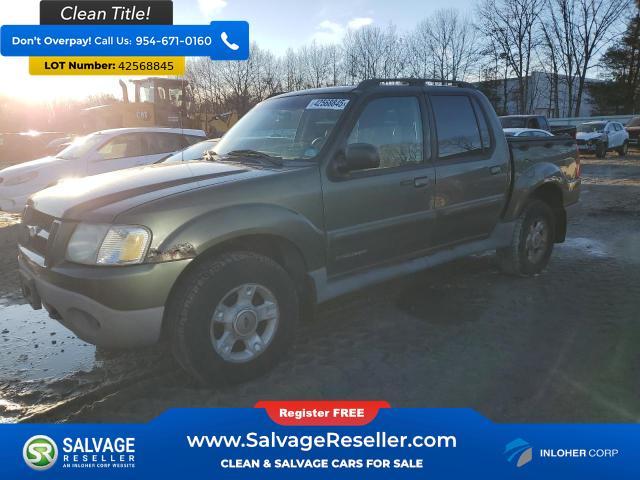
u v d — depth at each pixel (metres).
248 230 2.87
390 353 3.41
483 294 4.52
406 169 3.74
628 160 20.44
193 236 2.68
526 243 4.82
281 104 3.99
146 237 2.61
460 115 4.23
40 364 3.35
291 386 3.00
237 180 2.98
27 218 3.25
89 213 2.72
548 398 2.85
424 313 4.09
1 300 4.59
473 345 3.50
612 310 4.08
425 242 3.97
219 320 2.83
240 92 52.41
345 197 3.36
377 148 3.59
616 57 42.84
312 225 3.18
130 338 2.63
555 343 3.51
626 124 26.11
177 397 2.91
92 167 8.37
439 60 49.81
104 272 2.58
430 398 2.88
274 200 3.02
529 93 49.19
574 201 5.34
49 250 2.80
